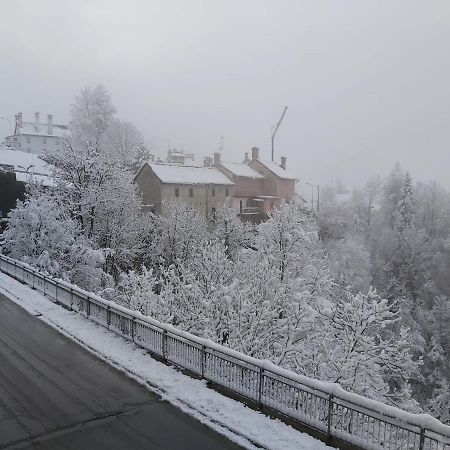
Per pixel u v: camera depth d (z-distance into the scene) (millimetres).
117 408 10875
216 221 50312
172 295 21672
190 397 11336
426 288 58219
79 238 33656
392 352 18125
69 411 10680
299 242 30016
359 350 18406
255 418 10328
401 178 75000
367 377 17859
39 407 10836
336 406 9297
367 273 56812
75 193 37438
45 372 12898
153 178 54031
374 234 73812
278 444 9273
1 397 11281
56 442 9375
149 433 9789
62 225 32125
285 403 10211
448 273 61875
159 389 11867
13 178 38656
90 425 10070
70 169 37250
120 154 67250
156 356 13961
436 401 38375
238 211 62438
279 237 30016
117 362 13555
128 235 39219
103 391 11773
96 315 17359
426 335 51000
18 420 10211
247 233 47906
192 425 10156
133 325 15102
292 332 19484
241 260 28422
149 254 42312
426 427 7879
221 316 20141
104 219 38625
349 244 57312
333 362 17562
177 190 54344
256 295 20781
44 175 41250
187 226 43281
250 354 18672
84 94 76188
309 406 9750
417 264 60688
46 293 21453
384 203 75188
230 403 11031
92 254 31031
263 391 10680
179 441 9492
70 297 19266
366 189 98375
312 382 9586
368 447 8688
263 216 64250
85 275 31281
